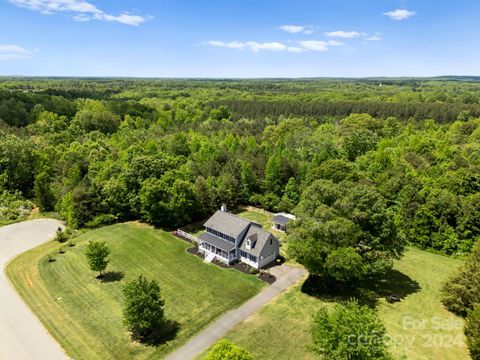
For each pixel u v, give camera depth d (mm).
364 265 37344
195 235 54594
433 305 36969
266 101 195500
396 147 93500
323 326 24266
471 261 35750
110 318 34000
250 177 70500
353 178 62625
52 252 48875
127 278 41750
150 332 31984
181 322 33594
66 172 72750
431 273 44844
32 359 28500
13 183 73125
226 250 45406
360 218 39688
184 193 56750
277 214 61875
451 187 63062
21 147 75000
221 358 22188
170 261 46219
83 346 30109
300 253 37594
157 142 97250
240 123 145875
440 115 138750
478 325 27375
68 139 97500
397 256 41688
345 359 22109
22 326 32594
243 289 39719
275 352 29422
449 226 51875
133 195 59625
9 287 39500
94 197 59750
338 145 97562
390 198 62781
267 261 46062
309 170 69812
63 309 35375
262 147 90812
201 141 100688
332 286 40281
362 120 121125
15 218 62812
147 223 59688
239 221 48844
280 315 34688
